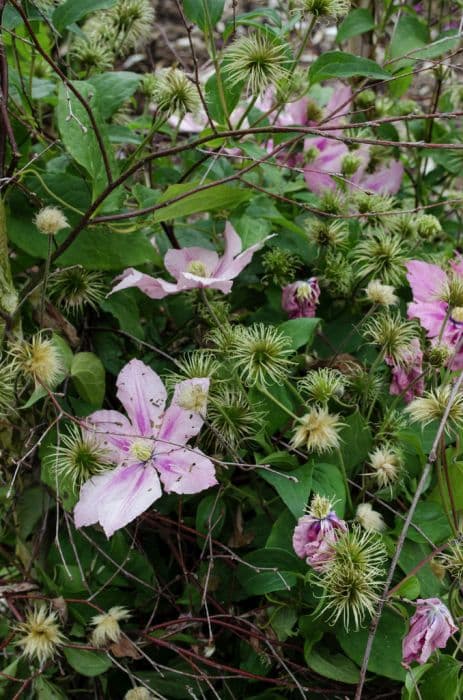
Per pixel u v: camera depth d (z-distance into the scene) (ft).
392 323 2.64
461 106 3.57
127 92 2.82
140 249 2.71
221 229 3.06
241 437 2.58
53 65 2.45
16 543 2.72
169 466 2.48
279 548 2.51
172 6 5.62
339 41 3.01
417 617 2.33
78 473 2.55
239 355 2.53
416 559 2.52
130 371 2.55
